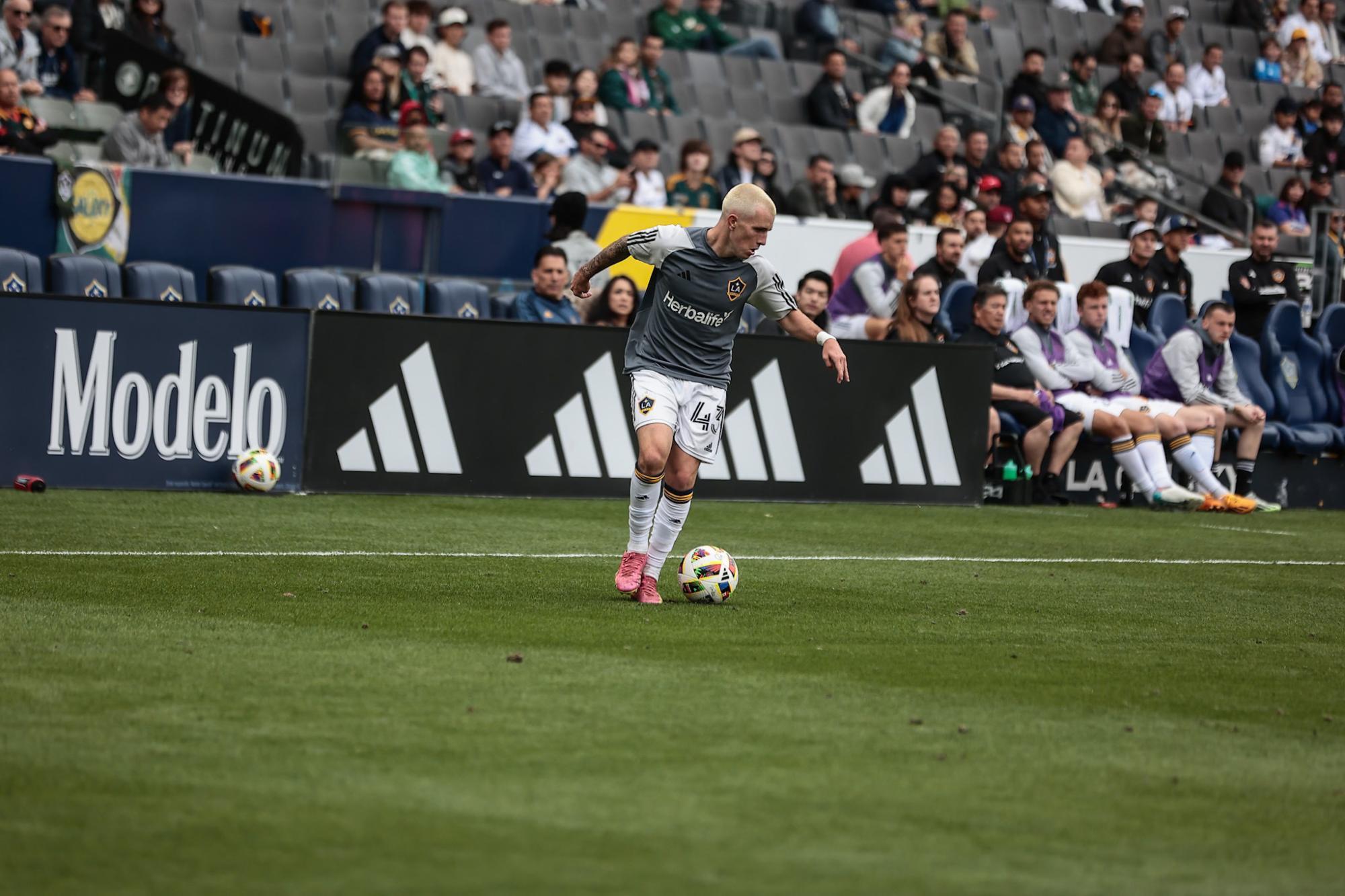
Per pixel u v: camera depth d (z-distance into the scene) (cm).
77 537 2950
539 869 1207
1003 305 4644
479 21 6512
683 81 6681
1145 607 2725
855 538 3584
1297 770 1612
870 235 5009
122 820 1296
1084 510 4566
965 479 4462
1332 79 8731
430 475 3972
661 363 2466
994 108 7112
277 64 5903
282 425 3862
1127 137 7319
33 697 1688
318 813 1327
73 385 3688
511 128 5384
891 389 4378
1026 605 2675
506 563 2878
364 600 2402
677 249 2412
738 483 4234
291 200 4803
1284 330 5238
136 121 4712
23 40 5081
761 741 1617
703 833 1311
